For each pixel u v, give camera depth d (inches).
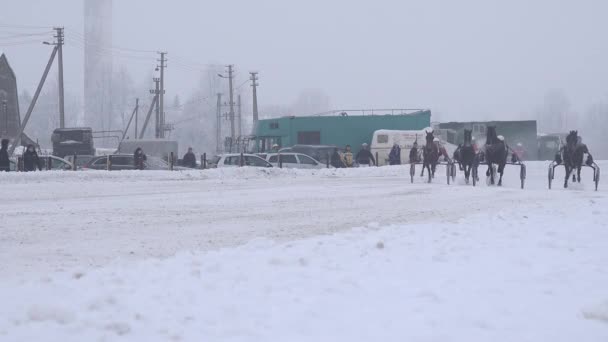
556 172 2578.7
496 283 424.8
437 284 420.2
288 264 488.7
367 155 2797.7
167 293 388.8
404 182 1818.4
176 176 1915.6
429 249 562.3
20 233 720.3
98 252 596.7
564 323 332.5
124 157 2249.0
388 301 375.9
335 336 309.1
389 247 572.4
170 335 309.6
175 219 864.3
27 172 1724.9
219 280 429.7
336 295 390.6
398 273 458.0
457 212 959.0
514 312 352.8
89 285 410.9
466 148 1688.0
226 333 313.4
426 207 1038.4
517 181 2011.6
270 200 1164.5
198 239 680.4
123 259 532.4
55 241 664.4
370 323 330.0
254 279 433.4
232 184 1676.9
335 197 1236.5
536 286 417.1
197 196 1253.7
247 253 537.3
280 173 2144.4
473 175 1665.8
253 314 346.3
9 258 563.5
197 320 335.3
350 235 644.1
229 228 772.0
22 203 1087.0
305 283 421.4
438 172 2439.7
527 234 665.0
